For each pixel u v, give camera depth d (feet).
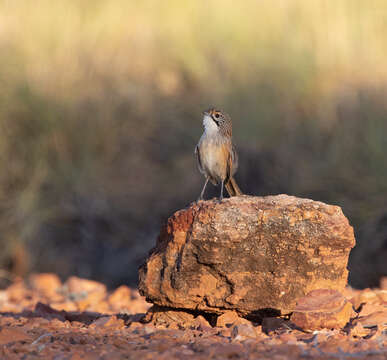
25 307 37.55
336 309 24.13
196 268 25.98
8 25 71.61
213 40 75.61
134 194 65.87
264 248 25.81
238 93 70.23
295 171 64.95
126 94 70.44
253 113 68.44
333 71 71.51
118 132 68.28
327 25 75.05
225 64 73.41
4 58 66.59
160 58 74.49
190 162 68.08
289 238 25.72
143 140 69.10
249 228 25.63
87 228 63.62
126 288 41.39
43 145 64.75
